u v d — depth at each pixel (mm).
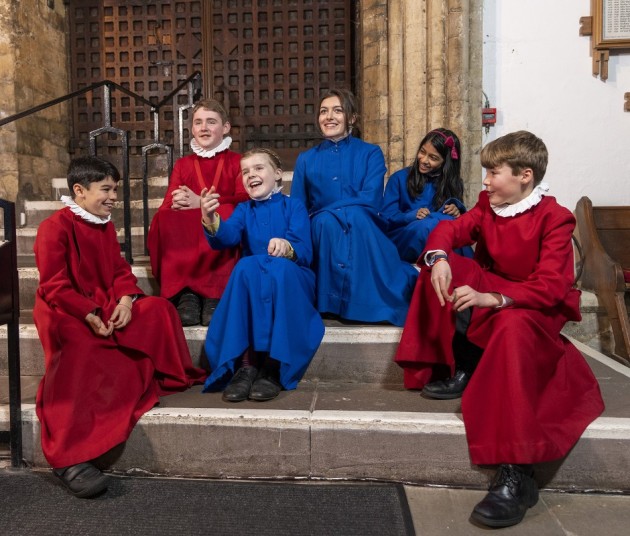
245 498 1687
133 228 3750
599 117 3725
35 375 2428
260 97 5246
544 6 3709
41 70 4930
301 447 1818
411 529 1509
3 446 2023
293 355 2084
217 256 2430
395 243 2740
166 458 1859
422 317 2039
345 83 5082
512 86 3752
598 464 1739
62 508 1629
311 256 2338
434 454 1772
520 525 1548
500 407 1660
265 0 5168
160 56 5328
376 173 2637
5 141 4492
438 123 3742
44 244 2000
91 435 1783
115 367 1930
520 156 1821
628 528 1528
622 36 3609
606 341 3256
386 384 2254
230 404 1962
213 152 2777
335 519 1563
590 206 3428
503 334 1703
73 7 5383
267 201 2379
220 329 2098
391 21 3871
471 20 3688
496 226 1976
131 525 1534
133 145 5375
